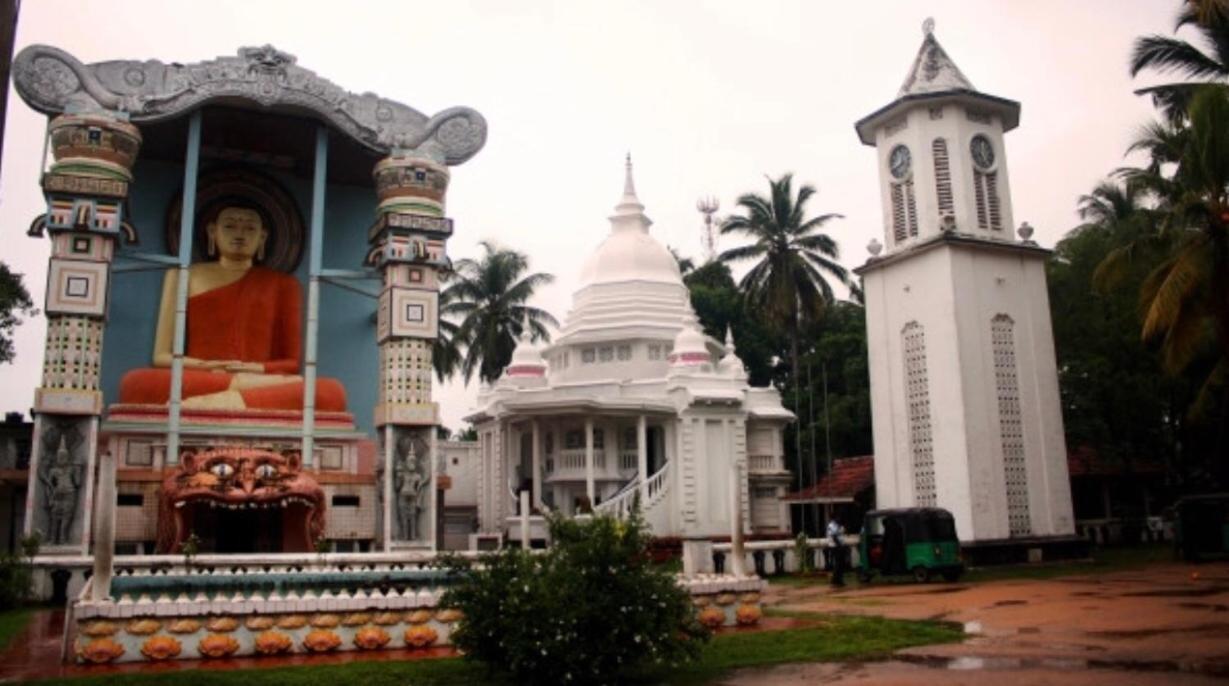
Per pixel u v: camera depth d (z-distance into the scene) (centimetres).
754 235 4544
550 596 938
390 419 2320
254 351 2603
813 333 5462
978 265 2834
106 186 2131
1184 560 2636
